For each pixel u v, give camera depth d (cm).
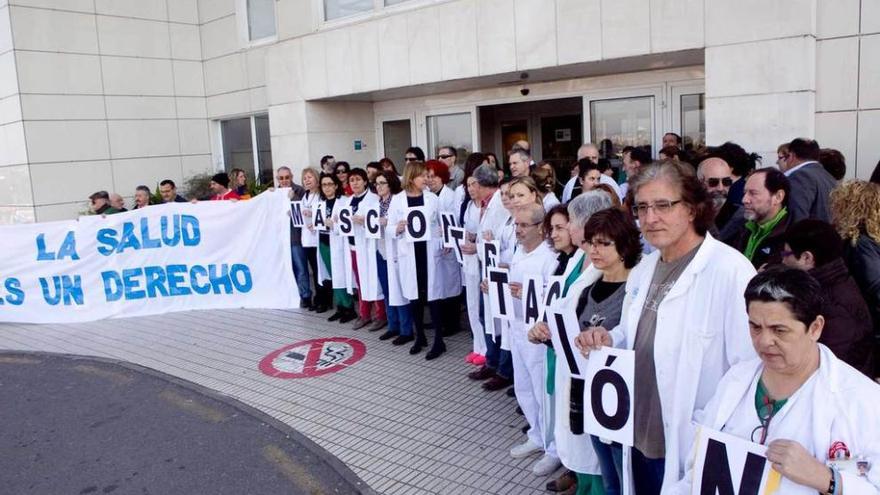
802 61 653
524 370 460
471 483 432
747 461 223
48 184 1259
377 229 716
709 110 709
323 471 462
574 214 369
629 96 900
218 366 698
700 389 268
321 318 863
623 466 294
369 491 430
